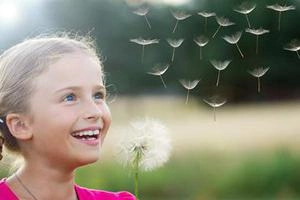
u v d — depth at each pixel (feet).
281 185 25.13
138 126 6.15
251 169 25.29
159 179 24.14
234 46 27.89
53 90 5.66
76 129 5.63
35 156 5.86
